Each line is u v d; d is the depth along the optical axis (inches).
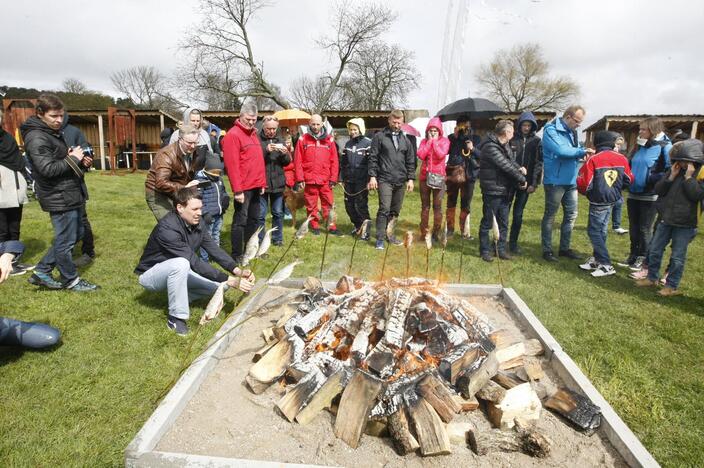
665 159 215.2
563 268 224.8
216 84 1085.8
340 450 87.3
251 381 102.4
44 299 161.8
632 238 233.1
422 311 113.7
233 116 750.5
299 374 102.6
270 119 228.8
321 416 96.5
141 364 122.1
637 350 139.0
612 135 211.6
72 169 157.2
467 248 258.2
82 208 178.7
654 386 119.9
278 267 206.2
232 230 207.3
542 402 103.6
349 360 104.5
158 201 164.2
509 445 87.1
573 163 225.6
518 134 246.8
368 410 89.2
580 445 90.0
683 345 143.6
